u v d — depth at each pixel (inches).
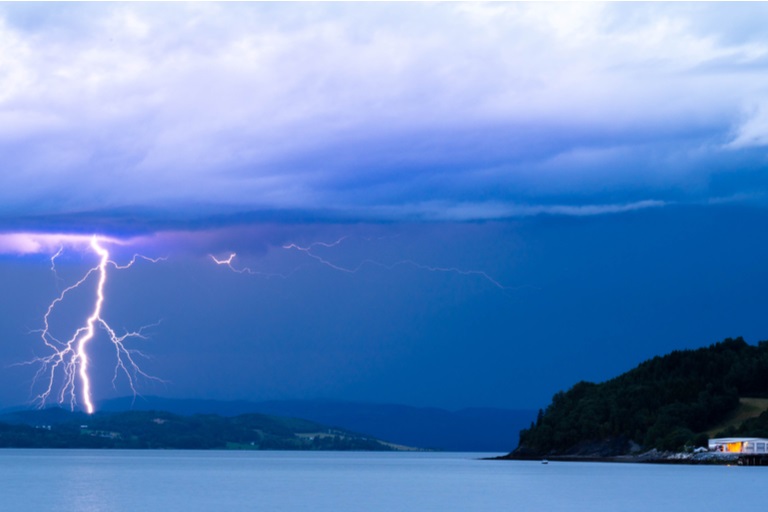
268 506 4736.7
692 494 5467.5
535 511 4446.4
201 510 4510.3
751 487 6063.0
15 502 4977.9
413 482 6978.4
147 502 4982.8
